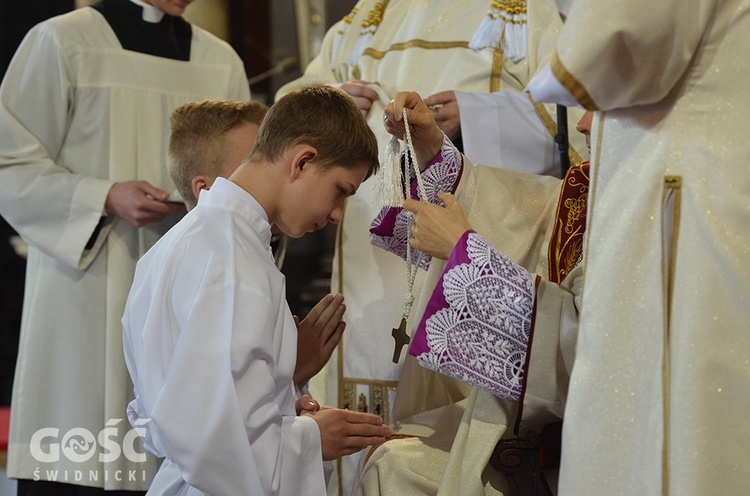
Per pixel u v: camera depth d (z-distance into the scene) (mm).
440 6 3096
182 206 2879
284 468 1809
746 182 1590
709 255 1594
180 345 1726
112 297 2926
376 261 2854
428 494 2104
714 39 1622
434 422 2336
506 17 2992
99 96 2998
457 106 2838
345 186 2012
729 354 1567
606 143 1734
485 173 2496
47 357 2928
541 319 2010
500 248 2404
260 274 1822
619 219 1685
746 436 1556
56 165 2951
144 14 3092
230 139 2381
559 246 2365
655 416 1599
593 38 1545
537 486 2061
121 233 2949
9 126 2947
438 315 2031
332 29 3391
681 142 1641
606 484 1626
